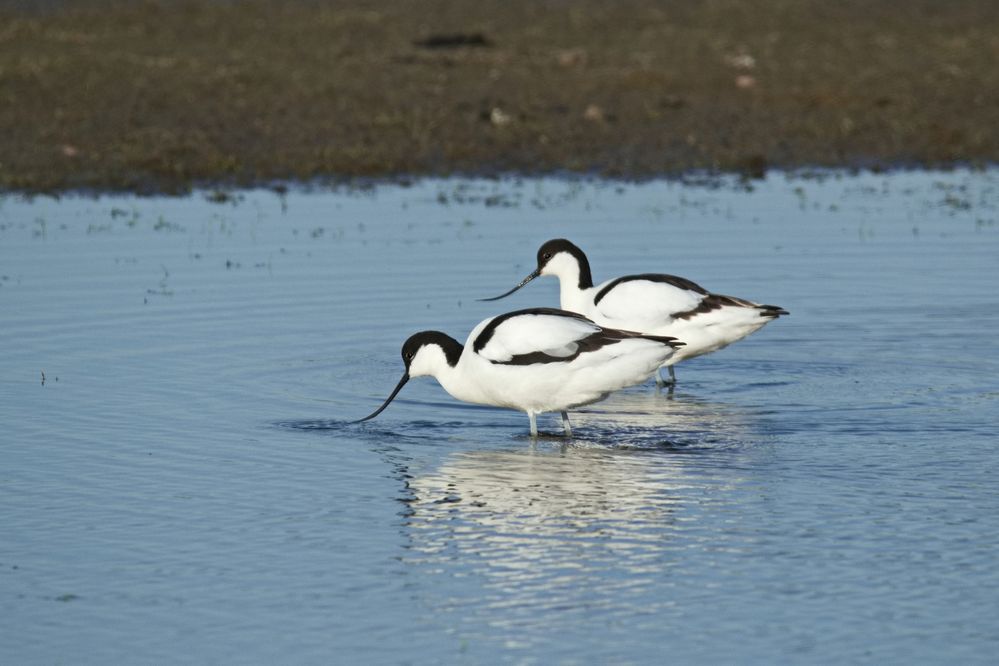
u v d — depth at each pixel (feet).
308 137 85.05
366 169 80.43
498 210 71.15
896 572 31.42
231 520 34.76
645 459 39.37
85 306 54.85
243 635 28.76
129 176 77.61
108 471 38.06
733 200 73.26
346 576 31.60
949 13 122.01
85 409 43.21
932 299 55.67
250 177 78.28
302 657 27.86
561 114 90.53
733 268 59.88
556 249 50.37
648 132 87.61
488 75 99.50
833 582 30.96
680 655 27.73
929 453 39.34
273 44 107.96
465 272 60.08
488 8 124.26
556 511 35.37
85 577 31.48
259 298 56.24
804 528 34.01
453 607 29.99
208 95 92.58
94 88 93.20
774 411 43.80
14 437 40.60
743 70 101.14
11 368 47.16
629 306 47.88
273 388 45.78
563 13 121.60
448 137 85.66
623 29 115.24
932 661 27.43
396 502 36.09
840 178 78.95
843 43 110.52
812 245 63.82
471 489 37.01
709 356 50.16
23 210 71.10
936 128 88.38
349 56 104.22
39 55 101.65
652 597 30.32
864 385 46.09
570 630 28.86
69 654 28.02
